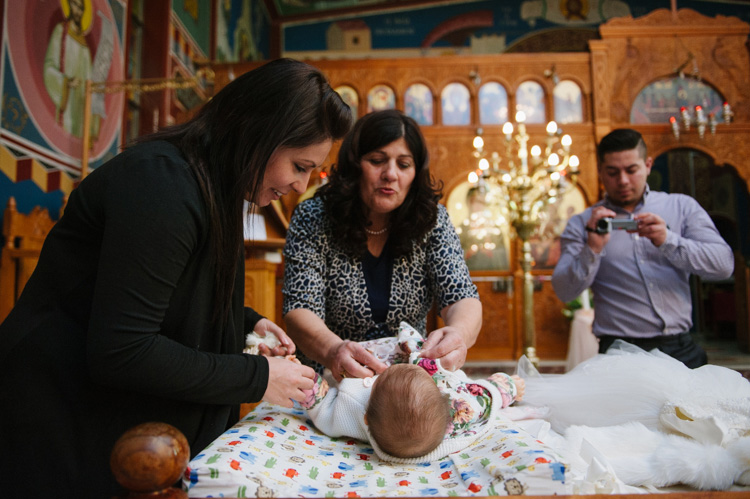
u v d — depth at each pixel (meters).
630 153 2.12
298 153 1.02
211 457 0.90
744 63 7.23
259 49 11.41
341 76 7.37
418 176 1.52
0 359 0.92
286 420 1.22
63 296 0.95
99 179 0.92
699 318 11.96
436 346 1.31
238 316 1.15
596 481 0.98
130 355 0.83
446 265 1.57
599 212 2.05
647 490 1.02
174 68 6.52
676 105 7.27
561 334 7.08
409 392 1.06
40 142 3.84
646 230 2.01
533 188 4.25
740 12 11.50
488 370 6.27
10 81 3.51
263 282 2.81
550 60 7.36
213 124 1.01
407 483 0.95
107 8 4.95
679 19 7.29
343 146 1.54
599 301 2.24
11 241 3.16
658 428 1.32
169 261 0.87
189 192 0.92
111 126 4.97
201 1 7.87
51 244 0.96
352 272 1.56
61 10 4.11
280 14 12.13
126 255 0.84
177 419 0.97
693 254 1.98
